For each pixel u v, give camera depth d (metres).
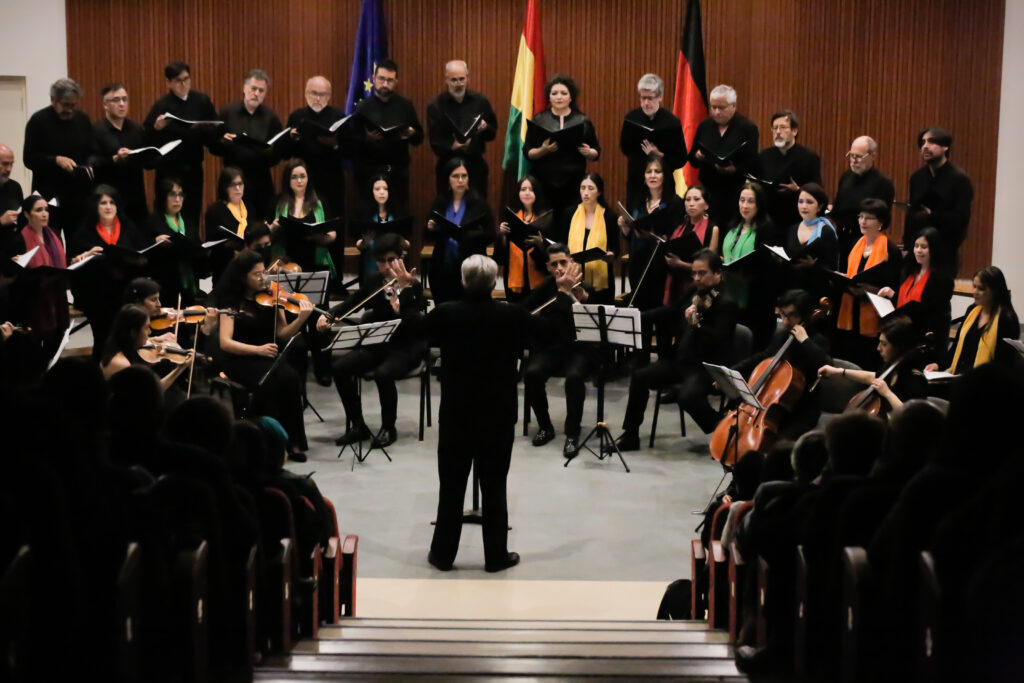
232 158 10.16
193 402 3.58
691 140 11.16
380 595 5.82
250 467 4.07
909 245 9.39
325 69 12.52
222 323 7.66
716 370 6.61
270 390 7.68
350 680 3.46
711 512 5.49
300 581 4.14
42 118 9.52
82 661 2.83
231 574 3.39
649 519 6.99
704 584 5.04
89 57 12.34
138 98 12.45
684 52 11.20
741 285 8.62
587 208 9.60
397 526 6.82
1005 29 11.85
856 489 3.24
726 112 9.59
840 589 3.23
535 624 4.83
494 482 6.09
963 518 2.71
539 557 6.38
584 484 7.62
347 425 8.26
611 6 12.43
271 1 12.37
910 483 2.92
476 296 5.85
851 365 7.20
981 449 2.85
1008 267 12.16
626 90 12.55
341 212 10.71
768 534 3.65
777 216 9.60
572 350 8.34
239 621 3.41
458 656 3.77
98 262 8.89
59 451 2.89
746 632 3.89
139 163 9.05
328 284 9.40
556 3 12.47
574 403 8.20
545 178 10.03
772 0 12.02
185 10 12.34
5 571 2.56
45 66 12.30
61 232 11.37
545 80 12.17
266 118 10.29
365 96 11.70
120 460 3.34
